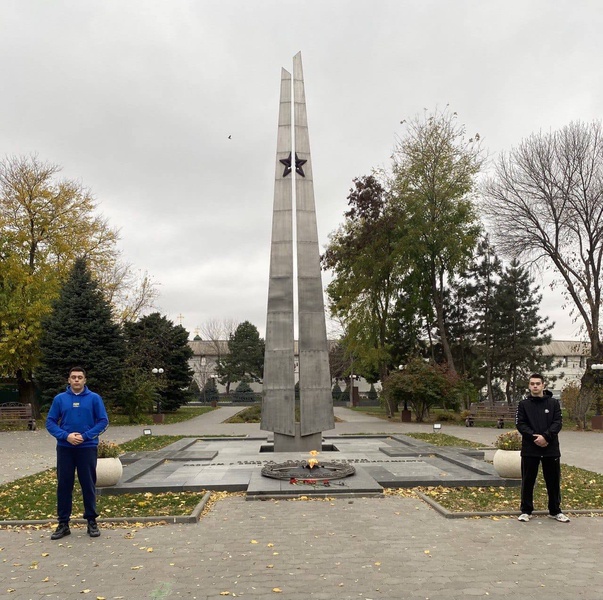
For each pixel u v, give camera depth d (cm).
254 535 710
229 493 977
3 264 2941
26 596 518
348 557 620
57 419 720
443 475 1084
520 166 2808
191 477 1091
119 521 778
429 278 3306
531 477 775
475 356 4219
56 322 2786
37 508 884
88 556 632
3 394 3781
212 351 7931
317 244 1547
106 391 2842
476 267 4144
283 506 873
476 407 2766
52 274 3180
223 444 1791
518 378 4431
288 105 1595
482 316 4191
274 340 1516
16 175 3183
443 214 3130
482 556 621
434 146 3133
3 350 2822
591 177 2691
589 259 2748
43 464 1431
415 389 2884
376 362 3428
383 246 3284
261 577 560
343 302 3388
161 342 3769
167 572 577
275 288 1529
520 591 521
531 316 4269
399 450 1467
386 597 509
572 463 1374
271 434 2223
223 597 511
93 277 3394
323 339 1522
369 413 4172
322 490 945
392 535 705
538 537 694
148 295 4253
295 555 628
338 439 1877
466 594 515
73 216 3338
